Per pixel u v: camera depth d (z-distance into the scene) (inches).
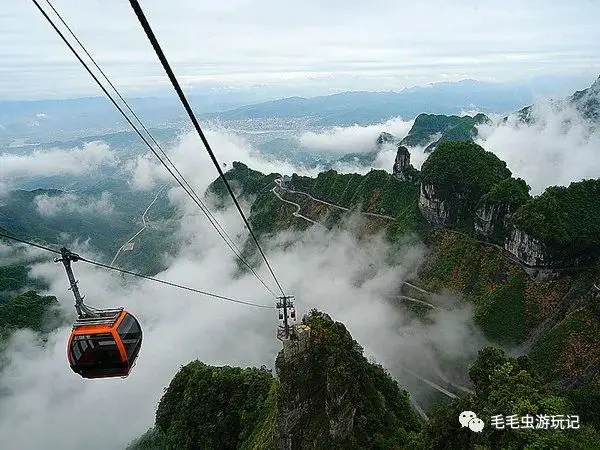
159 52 314.8
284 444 1624.0
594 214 4207.7
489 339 3944.4
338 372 1593.3
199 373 2827.3
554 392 1539.1
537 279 4124.0
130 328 838.5
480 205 4746.6
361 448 1539.1
